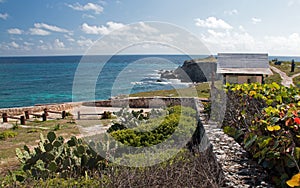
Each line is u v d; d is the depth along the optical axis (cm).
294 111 287
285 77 2503
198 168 348
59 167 499
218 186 263
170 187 318
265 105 454
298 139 255
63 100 3547
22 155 534
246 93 550
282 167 248
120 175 365
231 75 1281
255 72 1302
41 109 2202
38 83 5734
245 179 250
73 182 393
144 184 334
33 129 1304
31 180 432
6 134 1123
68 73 8319
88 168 463
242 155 321
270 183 249
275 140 269
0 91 4566
